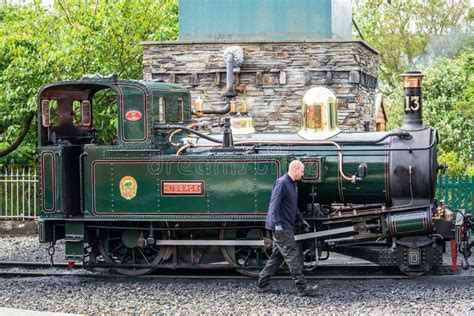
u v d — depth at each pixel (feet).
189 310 29.40
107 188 35.81
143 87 35.27
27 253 43.83
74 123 39.17
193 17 51.03
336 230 35.12
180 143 36.19
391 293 31.81
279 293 32.14
